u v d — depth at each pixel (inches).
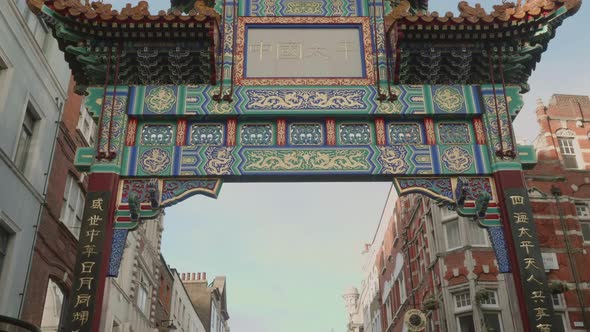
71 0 487.2
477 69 522.3
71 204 828.6
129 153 480.7
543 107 1115.9
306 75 521.0
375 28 543.5
